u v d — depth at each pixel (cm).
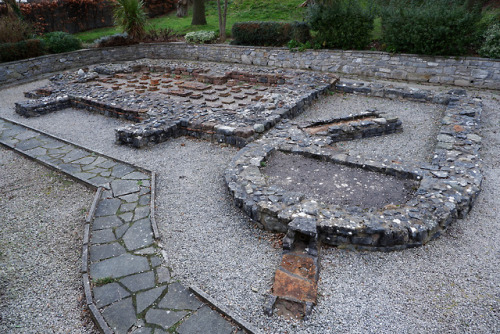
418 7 1145
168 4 2277
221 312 318
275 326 305
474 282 345
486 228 423
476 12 1057
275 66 1395
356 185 502
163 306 325
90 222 450
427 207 413
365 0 1457
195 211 480
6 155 688
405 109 870
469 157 540
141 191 528
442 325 302
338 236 391
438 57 1069
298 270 357
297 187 502
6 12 1566
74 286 359
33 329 312
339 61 1254
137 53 1680
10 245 425
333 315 315
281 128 712
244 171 526
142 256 392
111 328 302
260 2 2025
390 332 297
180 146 706
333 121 744
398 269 366
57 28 1842
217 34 1669
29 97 1112
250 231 436
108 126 839
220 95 1042
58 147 709
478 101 815
